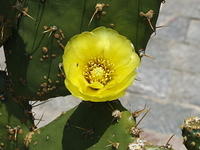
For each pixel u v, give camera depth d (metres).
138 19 0.48
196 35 1.74
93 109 0.48
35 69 0.50
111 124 0.47
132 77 0.45
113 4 0.48
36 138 0.51
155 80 1.56
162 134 1.41
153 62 1.62
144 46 0.49
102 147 0.47
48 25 0.49
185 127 0.50
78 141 0.49
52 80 0.50
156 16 0.49
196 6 1.83
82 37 0.45
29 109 0.53
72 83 0.44
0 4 0.48
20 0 0.48
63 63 0.46
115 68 0.46
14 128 0.51
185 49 1.68
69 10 0.48
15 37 0.50
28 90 0.51
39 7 0.48
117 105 0.47
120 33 0.48
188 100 1.53
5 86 0.51
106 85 0.45
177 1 1.84
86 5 0.48
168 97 1.52
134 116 0.48
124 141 0.46
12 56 0.50
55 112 1.32
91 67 0.46
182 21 1.77
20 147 0.52
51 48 0.49
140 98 1.50
